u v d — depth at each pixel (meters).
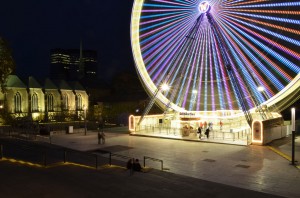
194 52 46.34
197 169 24.11
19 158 24.66
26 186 15.52
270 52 40.16
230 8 42.28
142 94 99.88
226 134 42.00
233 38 42.38
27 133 45.56
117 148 33.81
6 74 61.22
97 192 14.99
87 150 32.78
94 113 98.81
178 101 48.62
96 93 120.19
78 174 18.50
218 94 46.78
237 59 42.31
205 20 43.38
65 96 101.06
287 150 31.48
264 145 34.22
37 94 92.81
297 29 37.94
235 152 30.89
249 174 22.45
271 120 37.50
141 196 14.66
